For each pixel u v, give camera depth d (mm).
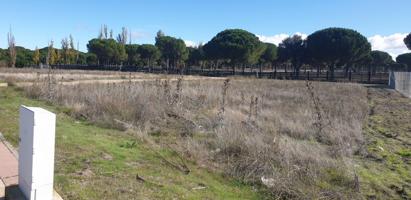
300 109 16312
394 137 13117
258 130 10586
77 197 5312
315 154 8453
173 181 6539
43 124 4516
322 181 7367
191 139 9609
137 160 7516
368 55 75250
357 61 73688
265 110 15367
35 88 17641
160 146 8961
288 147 8484
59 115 12445
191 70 73688
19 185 5000
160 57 91375
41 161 4555
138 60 91750
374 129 14492
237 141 8781
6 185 5191
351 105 19750
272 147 8516
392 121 16859
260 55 79438
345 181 7508
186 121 11711
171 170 7160
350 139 11148
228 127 10414
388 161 9742
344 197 6695
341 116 14969
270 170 7355
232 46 72125
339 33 67750
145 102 13383
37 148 4508
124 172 6637
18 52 75438
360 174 8203
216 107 15312
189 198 5852
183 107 14000
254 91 24906
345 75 68625
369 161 9570
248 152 8234
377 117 17891
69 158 7125
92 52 91688
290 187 6699
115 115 11977
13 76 30156
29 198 4602
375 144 11445
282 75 65750
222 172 7430
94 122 11297
